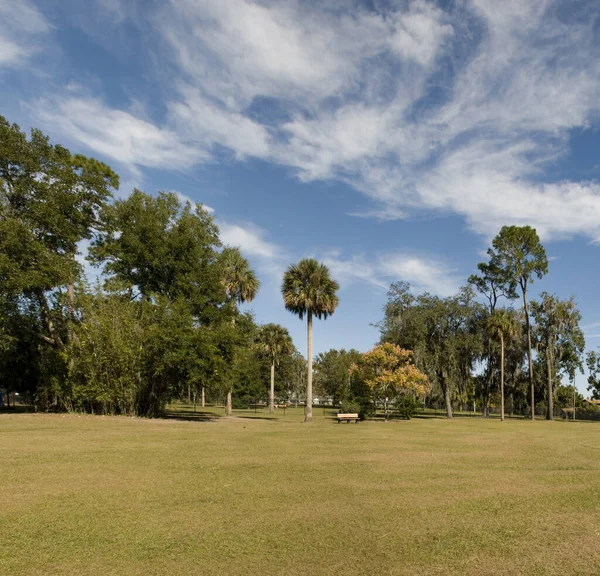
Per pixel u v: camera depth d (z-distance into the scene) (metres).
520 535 5.95
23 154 23.62
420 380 38.81
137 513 6.59
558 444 17.42
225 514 6.65
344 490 8.28
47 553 5.09
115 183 27.77
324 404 87.25
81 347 24.09
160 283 29.25
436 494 8.14
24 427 16.92
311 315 34.59
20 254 22.14
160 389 27.66
